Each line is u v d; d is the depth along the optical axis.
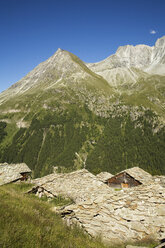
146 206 9.43
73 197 17.59
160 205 9.27
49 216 10.76
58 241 6.82
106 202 10.19
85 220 10.07
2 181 24.00
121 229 9.18
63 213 11.27
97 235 9.25
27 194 19.78
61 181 21.52
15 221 7.46
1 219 7.05
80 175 22.28
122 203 9.87
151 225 8.88
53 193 19.23
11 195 14.32
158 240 8.38
